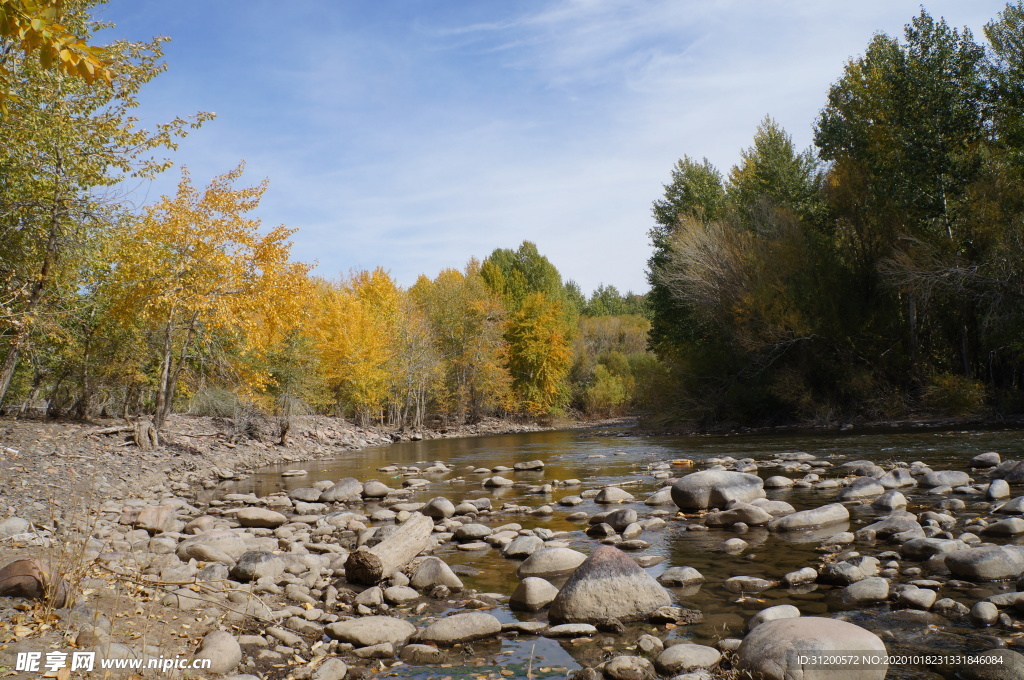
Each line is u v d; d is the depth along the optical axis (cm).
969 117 2827
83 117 1570
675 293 3541
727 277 3278
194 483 1677
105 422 2344
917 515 898
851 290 3086
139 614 528
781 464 1593
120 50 1538
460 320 5600
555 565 738
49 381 2616
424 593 679
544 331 6062
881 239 3038
